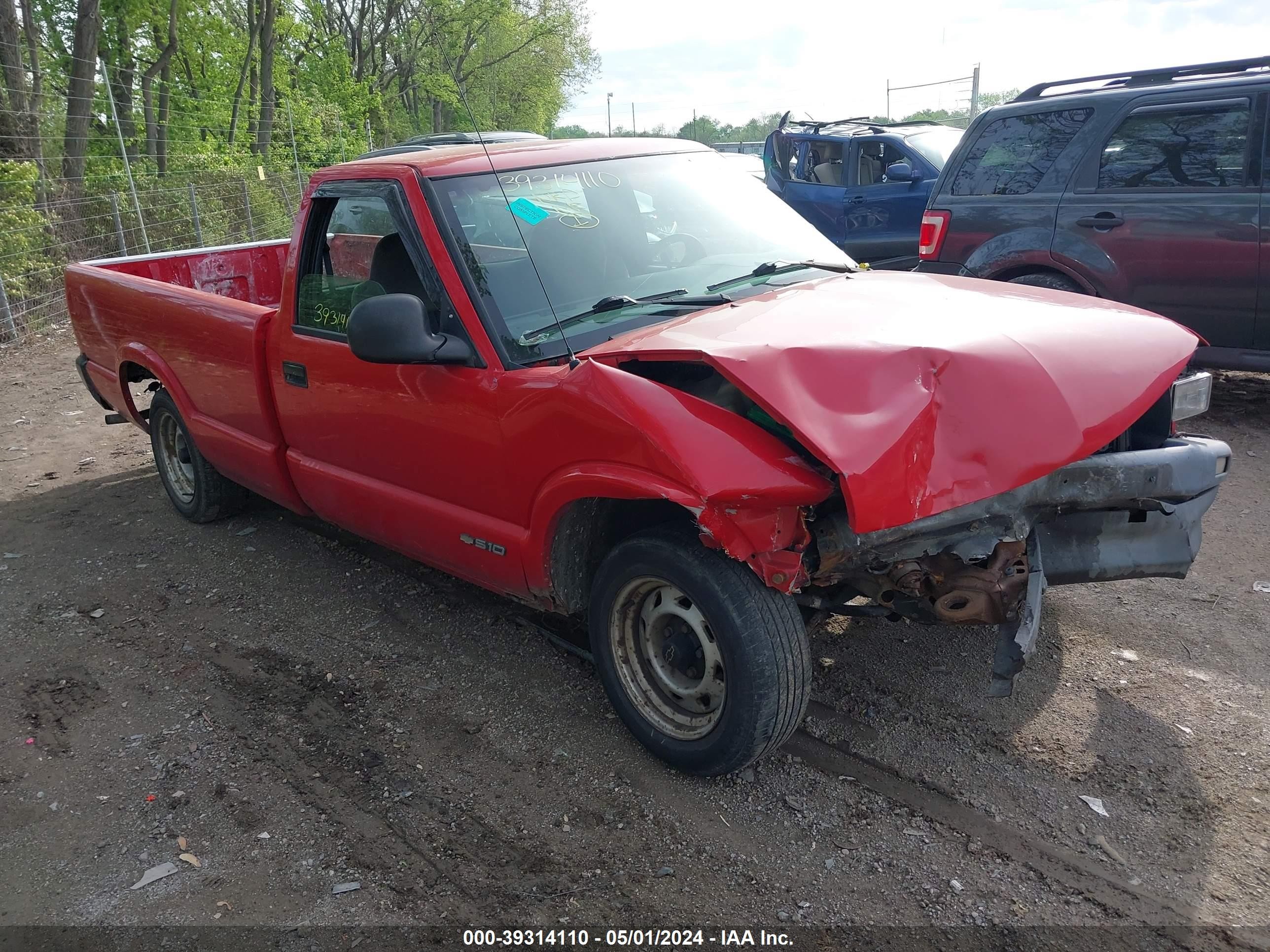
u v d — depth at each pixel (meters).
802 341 2.81
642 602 3.28
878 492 2.49
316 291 4.14
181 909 2.82
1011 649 2.91
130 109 22.38
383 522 4.11
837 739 3.39
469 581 3.91
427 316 3.51
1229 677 3.62
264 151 25.75
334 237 4.02
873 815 3.03
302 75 32.22
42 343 11.81
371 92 31.50
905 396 2.61
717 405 2.91
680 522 3.13
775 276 3.84
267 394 4.54
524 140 4.91
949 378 2.67
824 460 2.50
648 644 3.29
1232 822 2.90
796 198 11.29
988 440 2.64
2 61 15.54
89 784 3.42
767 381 2.62
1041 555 3.24
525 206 3.71
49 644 4.45
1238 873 2.71
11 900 2.90
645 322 3.42
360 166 3.97
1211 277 5.98
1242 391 7.23
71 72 18.89
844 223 10.83
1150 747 3.25
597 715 3.64
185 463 5.81
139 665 4.21
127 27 24.16
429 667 4.04
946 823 2.97
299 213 4.22
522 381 3.20
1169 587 4.32
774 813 3.06
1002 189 6.94
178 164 20.20
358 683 3.96
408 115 31.06
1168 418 3.44
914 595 2.94
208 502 5.62
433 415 3.56
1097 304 3.41
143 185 17.70
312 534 5.55
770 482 2.63
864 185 10.70
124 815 3.24
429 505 3.79
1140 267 6.25
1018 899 2.67
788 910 2.69
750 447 2.69
